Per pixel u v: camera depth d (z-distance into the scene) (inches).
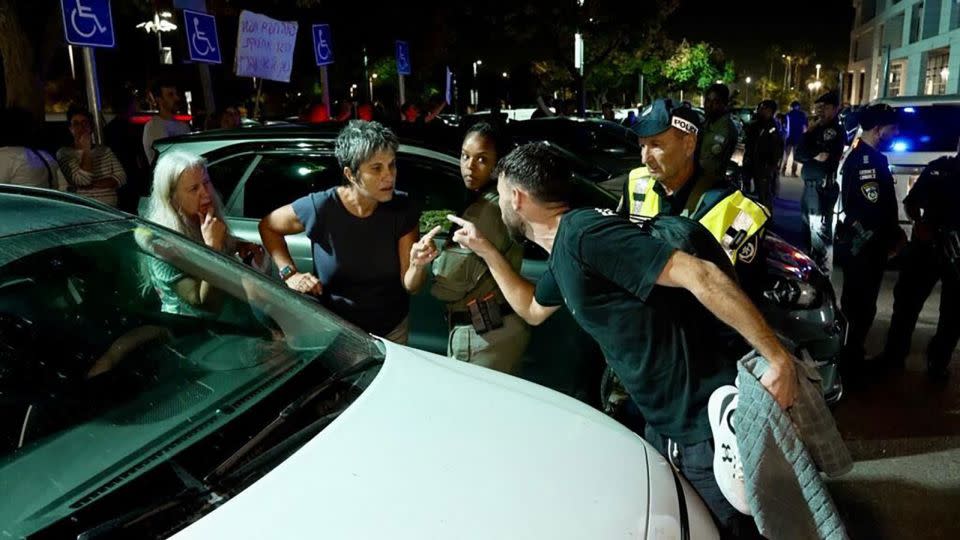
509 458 70.7
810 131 291.6
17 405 69.6
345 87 1032.8
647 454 78.3
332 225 115.4
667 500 71.4
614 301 85.4
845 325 153.3
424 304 146.9
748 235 103.7
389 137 109.3
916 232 176.1
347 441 69.4
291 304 93.4
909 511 129.1
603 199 182.1
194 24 320.5
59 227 86.5
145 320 82.8
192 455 65.2
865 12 2244.1
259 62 345.4
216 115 376.8
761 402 78.0
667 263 80.3
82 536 56.0
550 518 64.2
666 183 114.7
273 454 66.6
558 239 87.1
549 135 381.7
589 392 139.9
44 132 346.6
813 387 82.0
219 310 88.7
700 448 86.4
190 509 59.8
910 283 181.9
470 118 432.1
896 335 187.3
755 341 78.8
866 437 155.5
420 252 108.0
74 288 81.2
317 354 83.4
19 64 405.4
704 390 85.6
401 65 535.5
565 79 1200.2
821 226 284.7
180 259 92.0
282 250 122.6
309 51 892.6
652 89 1961.1
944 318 176.9
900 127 275.4
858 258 185.8
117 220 92.9
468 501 64.2
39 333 76.4
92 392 72.8
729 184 112.0
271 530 58.5
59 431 67.9
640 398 89.4
